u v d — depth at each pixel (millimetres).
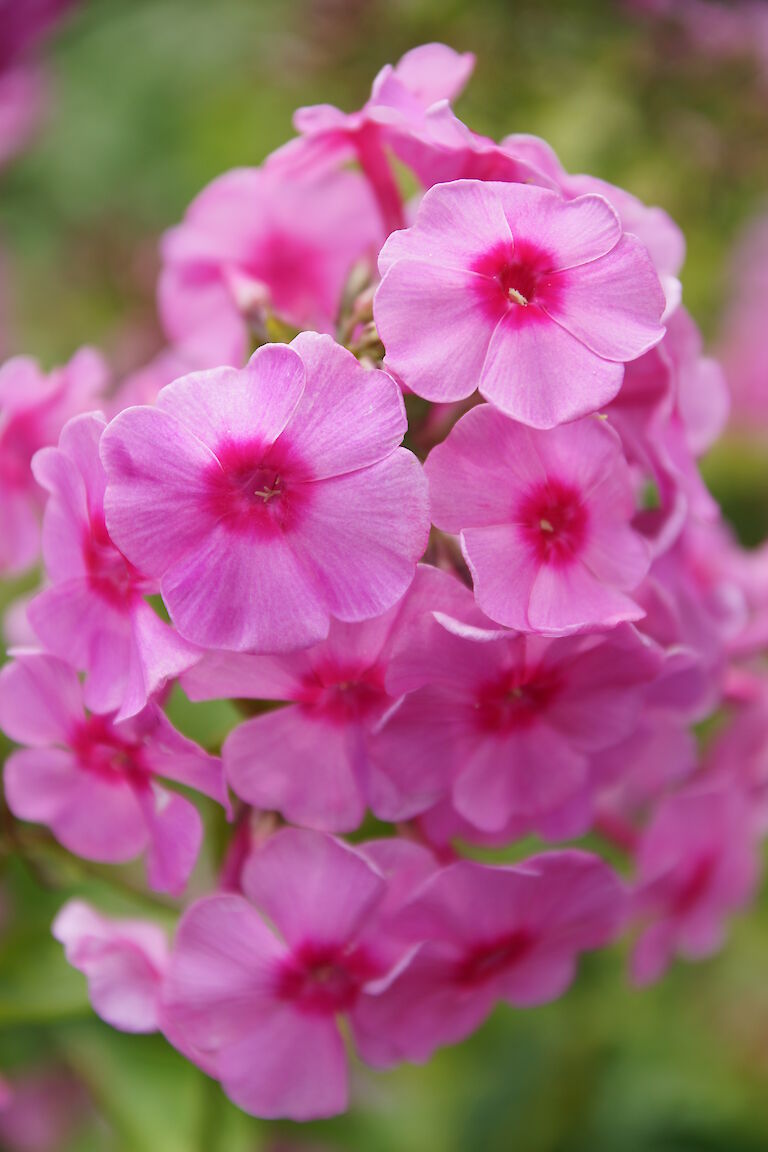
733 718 327
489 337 262
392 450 257
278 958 275
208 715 338
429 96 295
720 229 431
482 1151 380
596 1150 382
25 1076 411
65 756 281
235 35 563
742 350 461
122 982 282
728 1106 384
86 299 529
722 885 324
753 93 414
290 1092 280
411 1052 284
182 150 560
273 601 259
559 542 269
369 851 271
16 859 335
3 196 571
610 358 263
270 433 258
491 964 282
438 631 262
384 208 298
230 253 318
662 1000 395
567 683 271
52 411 306
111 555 268
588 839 377
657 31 413
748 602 328
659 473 282
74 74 584
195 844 272
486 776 274
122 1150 343
